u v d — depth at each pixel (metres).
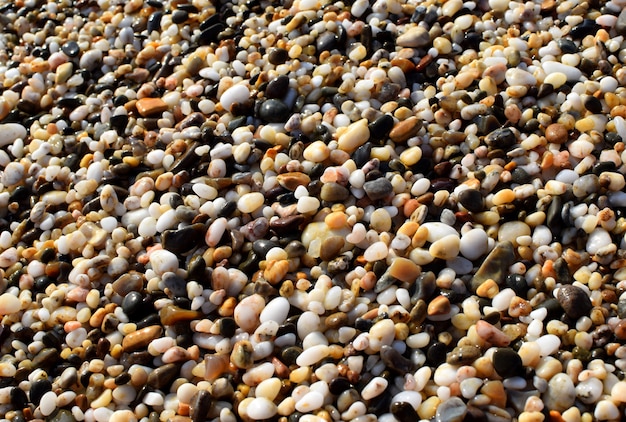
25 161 0.74
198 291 0.67
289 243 0.68
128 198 0.71
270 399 0.63
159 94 0.77
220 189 0.71
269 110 0.73
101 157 0.74
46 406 0.64
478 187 0.69
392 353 0.64
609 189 0.68
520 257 0.67
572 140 0.71
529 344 0.64
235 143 0.73
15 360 0.67
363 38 0.77
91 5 0.85
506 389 0.63
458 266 0.67
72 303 0.68
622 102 0.72
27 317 0.68
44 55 0.81
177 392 0.64
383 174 0.70
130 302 0.67
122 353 0.66
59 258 0.70
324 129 0.72
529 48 0.76
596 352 0.64
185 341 0.66
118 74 0.79
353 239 0.68
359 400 0.63
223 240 0.69
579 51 0.75
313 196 0.70
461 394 0.63
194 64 0.78
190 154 0.72
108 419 0.64
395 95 0.74
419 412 0.63
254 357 0.65
